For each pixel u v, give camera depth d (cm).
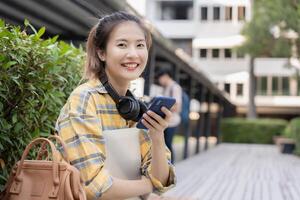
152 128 216
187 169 1160
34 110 295
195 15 4047
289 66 1805
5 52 269
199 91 1997
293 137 1842
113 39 223
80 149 200
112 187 201
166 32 4091
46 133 306
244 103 3891
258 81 3925
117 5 610
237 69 3950
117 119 219
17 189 190
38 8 639
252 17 1748
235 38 3916
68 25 740
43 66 291
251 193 787
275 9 1557
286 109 3872
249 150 2058
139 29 227
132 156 219
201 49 4031
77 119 204
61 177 186
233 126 2822
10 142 275
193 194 756
